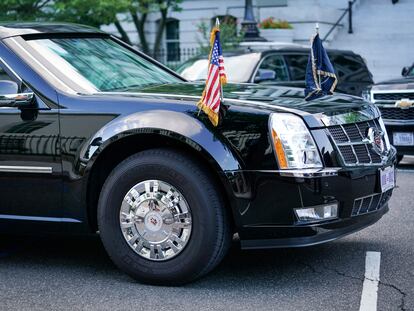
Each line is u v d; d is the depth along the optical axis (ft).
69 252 25.14
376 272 22.09
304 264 23.07
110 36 26.45
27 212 22.13
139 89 22.74
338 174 20.27
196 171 20.25
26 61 22.25
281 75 51.16
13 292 20.98
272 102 21.02
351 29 86.74
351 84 55.62
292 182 19.80
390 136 43.01
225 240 20.52
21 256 24.71
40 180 21.74
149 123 20.48
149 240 20.81
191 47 97.76
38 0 66.13
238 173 19.95
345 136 21.02
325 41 85.61
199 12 97.04
